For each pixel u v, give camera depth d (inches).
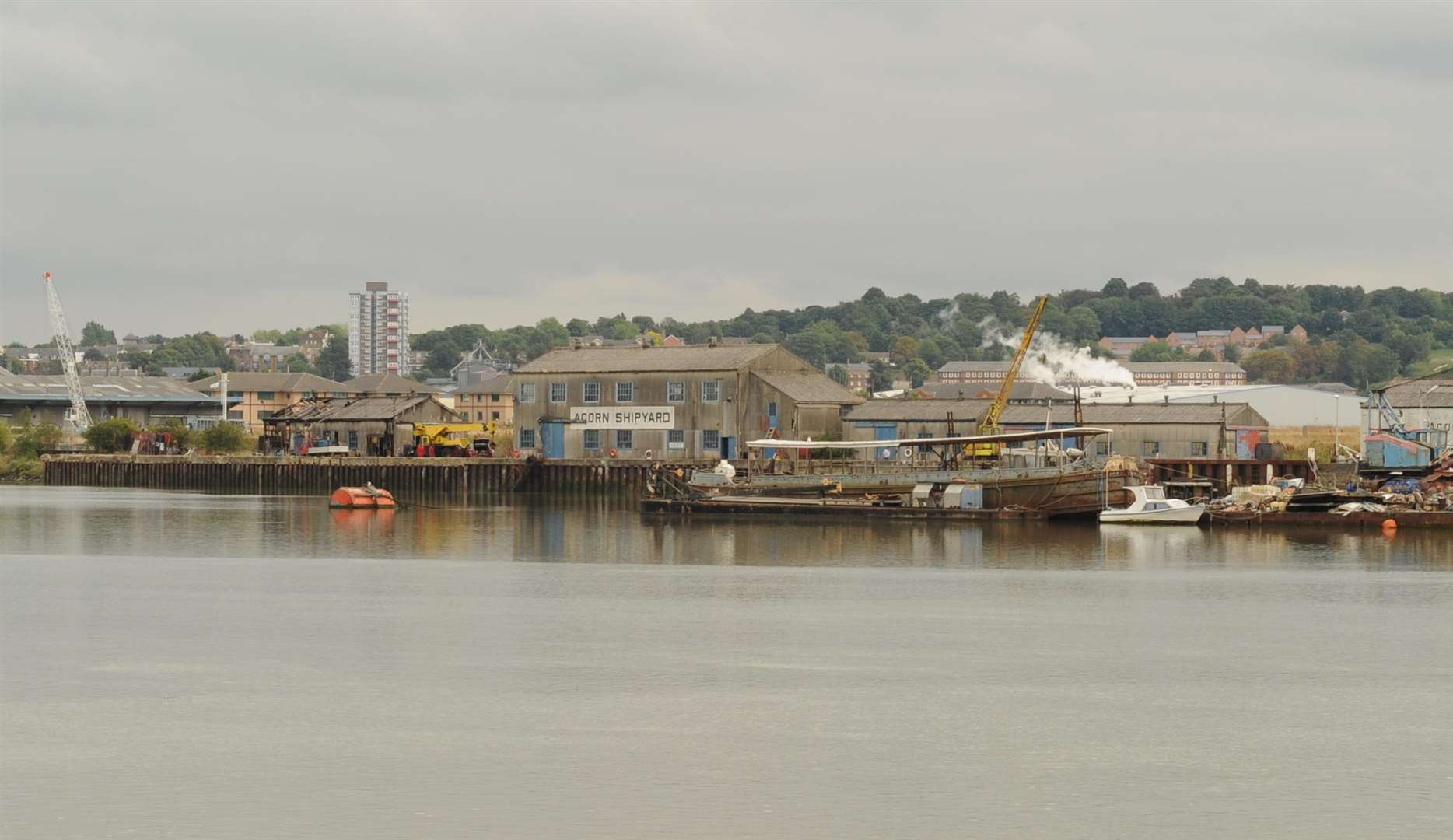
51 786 1770.4
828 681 2309.3
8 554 3966.5
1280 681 2336.4
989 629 2755.9
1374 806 1718.8
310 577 3462.1
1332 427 6988.2
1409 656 2522.1
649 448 6427.2
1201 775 1829.5
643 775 1820.9
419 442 6924.2
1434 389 5944.9
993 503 4768.7
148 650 2546.8
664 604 3043.8
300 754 1898.4
